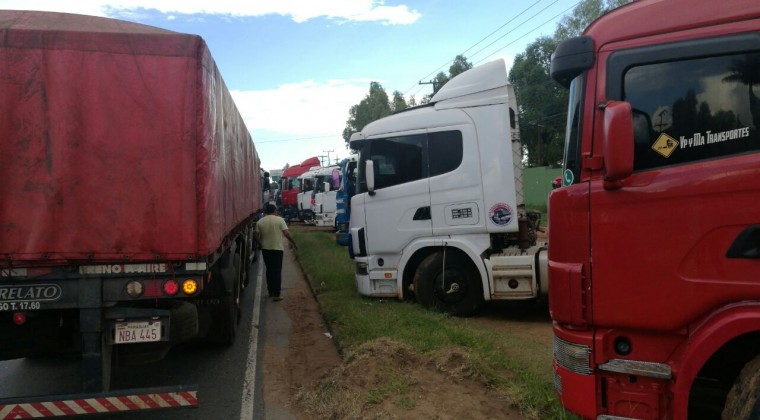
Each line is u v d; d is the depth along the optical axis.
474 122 7.51
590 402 3.18
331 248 16.27
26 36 3.79
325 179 24.98
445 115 7.64
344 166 17.67
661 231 3.02
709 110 3.02
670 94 3.08
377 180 7.96
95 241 3.85
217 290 6.57
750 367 2.90
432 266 7.64
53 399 3.52
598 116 3.19
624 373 3.12
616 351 3.19
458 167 7.55
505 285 7.32
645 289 3.06
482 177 7.45
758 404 2.74
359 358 5.29
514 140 7.77
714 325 2.85
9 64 3.76
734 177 2.89
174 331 4.23
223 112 5.77
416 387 4.58
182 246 3.96
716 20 3.03
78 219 3.83
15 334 4.08
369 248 8.02
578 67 3.25
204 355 6.54
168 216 3.96
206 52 4.17
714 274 2.91
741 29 2.98
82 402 3.55
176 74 4.00
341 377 5.05
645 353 3.13
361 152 8.15
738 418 2.83
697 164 2.99
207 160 4.06
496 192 7.41
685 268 2.98
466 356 5.00
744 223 2.86
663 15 3.12
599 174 3.20
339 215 19.20
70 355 4.62
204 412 4.82
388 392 4.50
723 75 3.01
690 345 2.92
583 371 3.20
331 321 7.44
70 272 3.83
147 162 3.94
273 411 4.84
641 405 3.12
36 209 3.77
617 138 2.89
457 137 7.56
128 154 3.92
